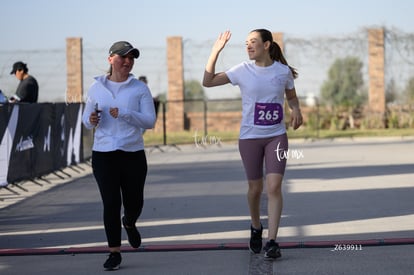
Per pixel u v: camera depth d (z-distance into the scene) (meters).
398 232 11.88
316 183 18.59
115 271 9.73
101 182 9.77
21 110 17.89
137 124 9.82
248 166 10.31
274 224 10.09
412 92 40.41
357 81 40.81
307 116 40.59
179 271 9.66
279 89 10.14
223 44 10.18
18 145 17.75
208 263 10.07
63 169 22.75
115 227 9.76
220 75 10.26
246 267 9.79
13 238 12.21
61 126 21.75
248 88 10.12
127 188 9.98
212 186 18.55
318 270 9.51
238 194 16.92
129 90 9.87
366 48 40.38
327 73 40.62
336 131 39.62
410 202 15.11
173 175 21.44
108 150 9.73
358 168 22.16
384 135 36.94
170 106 41.06
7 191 18.47
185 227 12.80
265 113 10.12
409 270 9.41
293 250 10.76
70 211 15.09
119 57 9.83
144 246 11.08
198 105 41.56
